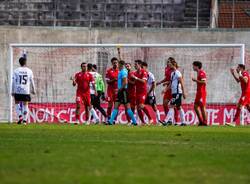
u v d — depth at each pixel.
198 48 105.12
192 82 105.12
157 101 104.81
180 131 65.00
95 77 89.50
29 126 74.38
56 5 123.00
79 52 106.00
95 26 121.25
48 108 97.69
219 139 53.81
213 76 105.50
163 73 105.50
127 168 32.72
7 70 107.00
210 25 118.69
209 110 95.19
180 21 122.00
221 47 97.44
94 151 41.03
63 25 121.12
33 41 107.94
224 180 29.00
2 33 107.62
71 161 35.50
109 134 58.66
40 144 46.31
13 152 40.22
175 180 28.67
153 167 33.22
